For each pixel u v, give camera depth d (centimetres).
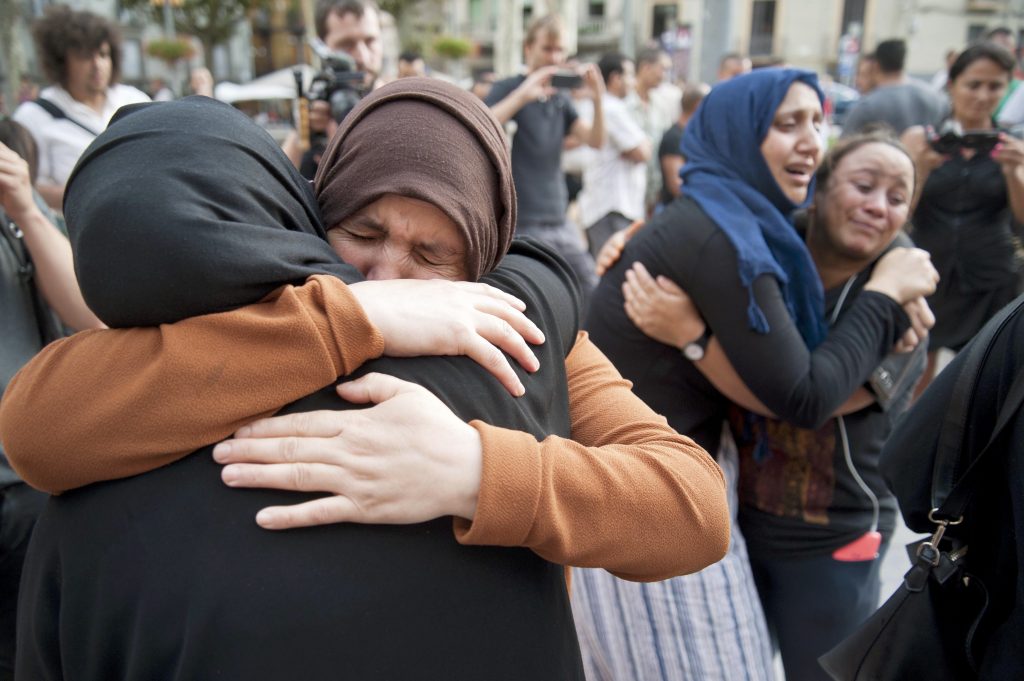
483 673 81
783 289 163
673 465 93
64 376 78
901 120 489
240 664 74
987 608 113
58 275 172
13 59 1446
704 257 159
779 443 173
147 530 77
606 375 112
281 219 86
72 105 308
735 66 718
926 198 349
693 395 176
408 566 79
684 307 164
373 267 94
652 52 634
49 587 83
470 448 79
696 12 3128
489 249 97
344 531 78
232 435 79
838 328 163
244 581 75
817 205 179
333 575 76
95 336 81
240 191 79
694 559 91
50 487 80
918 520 128
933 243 350
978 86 362
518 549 87
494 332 87
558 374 99
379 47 336
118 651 78
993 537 114
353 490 77
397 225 90
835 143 181
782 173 170
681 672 159
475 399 86
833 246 176
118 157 79
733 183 169
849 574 175
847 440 172
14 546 158
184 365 75
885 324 162
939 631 119
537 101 433
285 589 75
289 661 75
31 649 85
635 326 176
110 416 75
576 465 85
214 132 82
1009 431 107
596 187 522
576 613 173
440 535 81
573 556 83
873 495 175
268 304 80
